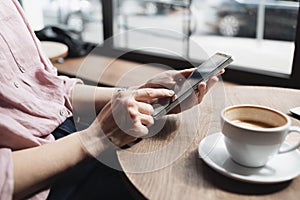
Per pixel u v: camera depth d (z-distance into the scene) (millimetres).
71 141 607
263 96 859
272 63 1348
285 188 519
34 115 725
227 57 736
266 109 574
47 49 1382
